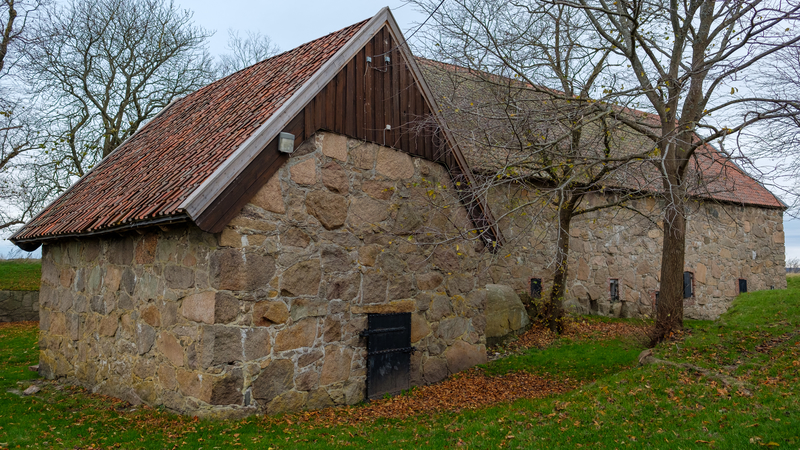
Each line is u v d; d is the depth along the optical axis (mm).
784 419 5121
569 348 10805
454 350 9156
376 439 5770
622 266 15297
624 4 8430
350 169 7625
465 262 9508
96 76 18125
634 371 7270
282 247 6691
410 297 8398
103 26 18109
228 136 6977
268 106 7152
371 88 8031
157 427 5930
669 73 8938
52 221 8852
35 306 17391
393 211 8219
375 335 7742
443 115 8977
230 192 6105
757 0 7449
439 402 7559
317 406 6992
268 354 6473
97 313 8086
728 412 5473
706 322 14883
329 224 7270
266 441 5512
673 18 8828
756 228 18391
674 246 8773
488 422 6219
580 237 14539
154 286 6918
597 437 5312
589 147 9258
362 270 7684
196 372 6148
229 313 6121
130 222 6469
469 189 8391
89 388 8109
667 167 8312
